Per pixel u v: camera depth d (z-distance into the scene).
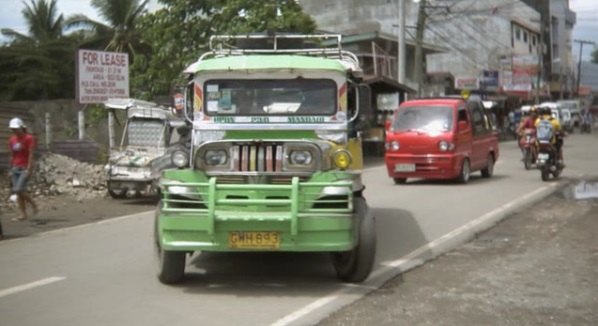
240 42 9.81
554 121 17.83
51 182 16.80
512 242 9.65
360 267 7.19
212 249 6.73
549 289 7.01
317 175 7.06
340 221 6.73
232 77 7.85
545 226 10.89
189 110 8.13
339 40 9.17
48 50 38.12
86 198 15.55
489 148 18.72
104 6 37.44
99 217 12.86
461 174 16.94
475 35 53.34
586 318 5.98
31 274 7.92
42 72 35.94
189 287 7.23
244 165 7.29
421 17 29.44
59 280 7.61
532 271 7.83
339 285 7.28
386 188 16.36
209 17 24.81
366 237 7.11
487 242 9.70
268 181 7.25
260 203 6.76
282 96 7.86
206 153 7.30
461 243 9.62
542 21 64.38
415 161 16.81
